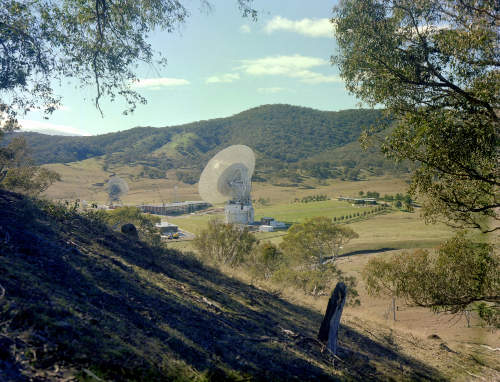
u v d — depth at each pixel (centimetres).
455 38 1038
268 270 3362
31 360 331
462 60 1041
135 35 1091
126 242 1136
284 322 970
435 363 1105
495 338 1881
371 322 1594
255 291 1274
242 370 536
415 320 2605
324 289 3266
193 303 778
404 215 10050
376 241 6444
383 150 1184
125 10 1049
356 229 8288
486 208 1217
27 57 1029
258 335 745
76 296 527
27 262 578
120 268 794
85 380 334
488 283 1349
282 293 1483
